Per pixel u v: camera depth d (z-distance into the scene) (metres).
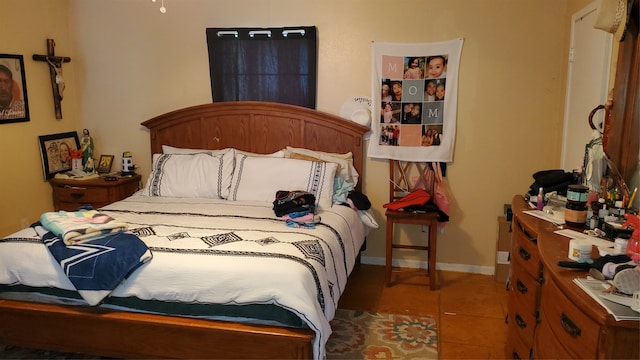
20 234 2.58
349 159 3.82
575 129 3.15
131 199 3.56
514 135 3.65
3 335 2.47
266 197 3.49
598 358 1.33
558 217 2.30
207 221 2.95
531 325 2.13
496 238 3.80
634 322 1.26
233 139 4.04
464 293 3.50
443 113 3.71
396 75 3.74
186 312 2.28
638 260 1.54
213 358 2.27
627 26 2.19
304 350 2.16
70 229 2.41
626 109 2.21
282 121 3.93
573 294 1.45
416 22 3.66
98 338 2.38
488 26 3.56
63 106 4.20
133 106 4.25
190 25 4.03
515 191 3.72
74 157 4.22
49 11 4.01
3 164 3.65
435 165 3.76
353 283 3.68
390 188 3.87
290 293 2.15
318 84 3.89
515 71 3.58
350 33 3.77
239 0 3.91
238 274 2.21
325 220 3.02
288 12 3.85
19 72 3.74
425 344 2.77
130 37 4.15
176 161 3.76
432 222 3.48
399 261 4.01
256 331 2.18
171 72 4.13
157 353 2.33
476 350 2.72
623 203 2.12
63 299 2.41
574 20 3.20
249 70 3.94
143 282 2.28
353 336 2.86
